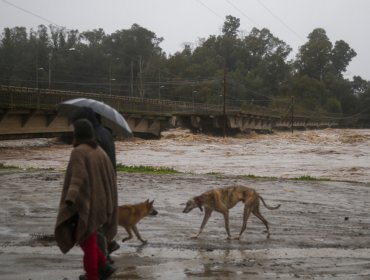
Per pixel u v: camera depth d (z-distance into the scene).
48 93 50.06
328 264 8.68
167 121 68.56
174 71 160.00
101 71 154.50
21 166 30.77
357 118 171.75
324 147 57.84
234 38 194.75
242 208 14.59
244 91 158.12
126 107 62.28
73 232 6.42
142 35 173.88
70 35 166.50
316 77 193.25
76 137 6.72
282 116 112.69
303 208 15.23
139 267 8.16
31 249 9.08
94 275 6.54
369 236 11.38
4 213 12.77
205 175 23.91
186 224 12.05
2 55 149.88
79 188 6.29
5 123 43.69
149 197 16.19
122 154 44.16
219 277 7.67
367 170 32.16
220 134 84.06
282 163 37.22
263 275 7.84
